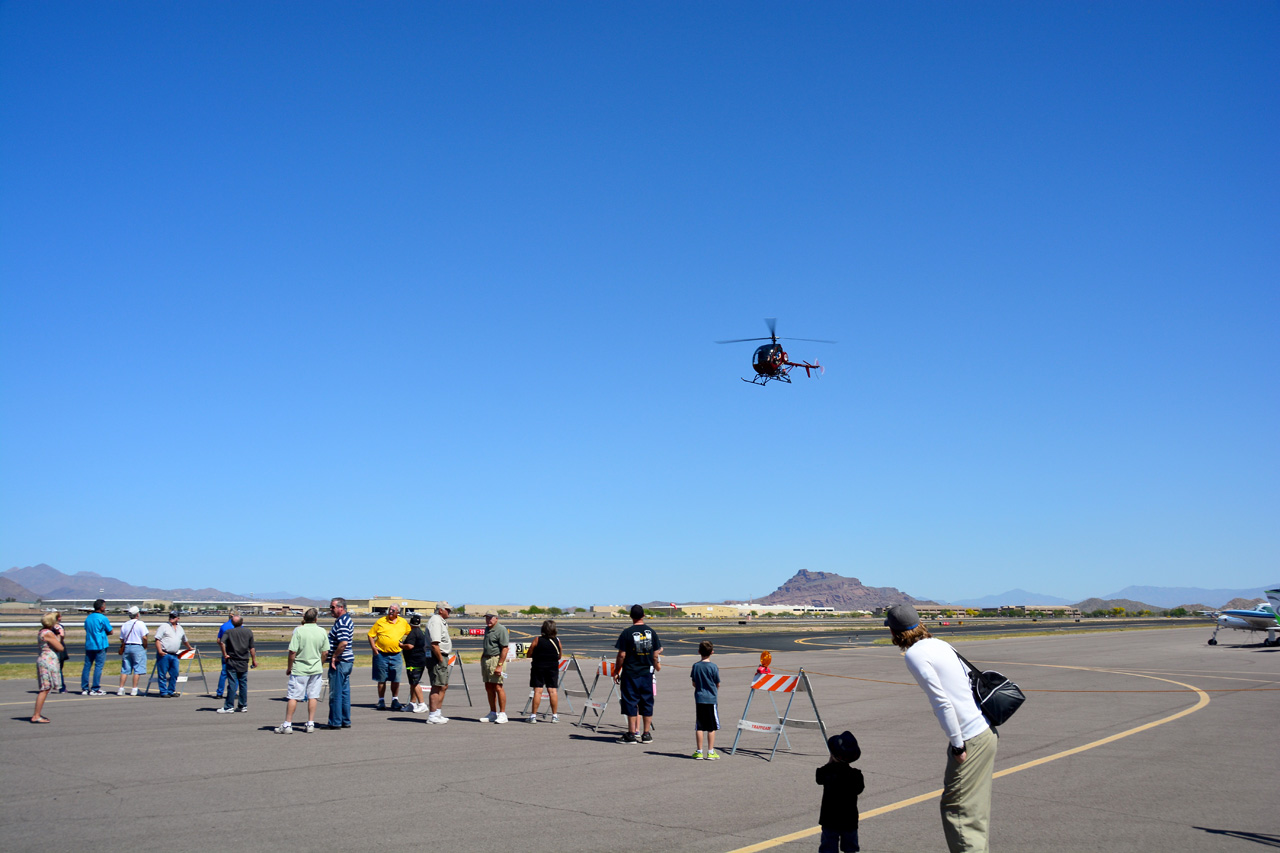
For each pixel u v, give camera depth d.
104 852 6.99
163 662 18.44
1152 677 26.33
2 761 10.93
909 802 9.15
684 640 52.19
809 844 7.45
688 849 7.27
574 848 7.25
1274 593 44.16
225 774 10.20
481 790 9.50
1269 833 7.90
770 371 34.53
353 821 8.05
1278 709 17.95
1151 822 8.27
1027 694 21.02
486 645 15.40
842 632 70.81
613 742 13.20
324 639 13.96
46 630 14.53
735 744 12.62
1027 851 7.28
